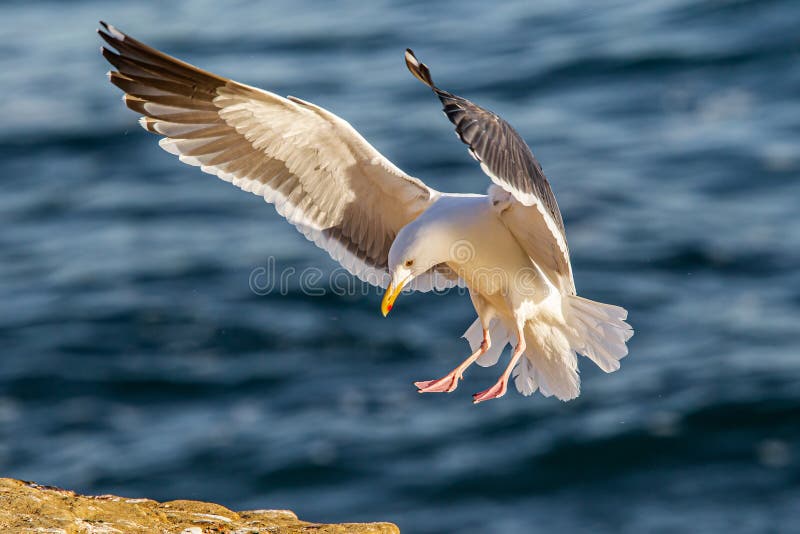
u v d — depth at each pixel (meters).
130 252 22.23
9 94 32.75
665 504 15.11
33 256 22.47
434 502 15.27
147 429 16.81
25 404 17.44
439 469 15.80
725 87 29.34
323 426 16.66
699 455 15.99
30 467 15.95
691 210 22.56
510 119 28.72
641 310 19.16
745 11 33.88
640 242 21.27
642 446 16.09
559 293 7.23
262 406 17.27
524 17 37.50
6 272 21.75
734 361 17.67
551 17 37.16
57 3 44.56
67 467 15.95
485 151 5.26
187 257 21.80
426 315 19.08
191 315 19.64
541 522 14.87
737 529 14.52
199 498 15.31
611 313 7.28
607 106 29.11
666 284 19.86
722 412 16.62
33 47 38.22
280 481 15.66
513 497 15.35
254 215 23.91
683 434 16.33
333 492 15.44
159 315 19.70
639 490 15.40
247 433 16.62
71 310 20.03
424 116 28.61
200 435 16.61
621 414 16.83
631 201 23.09
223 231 23.06
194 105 6.46
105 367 18.31
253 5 43.06
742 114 27.58
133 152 28.08
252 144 6.75
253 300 19.97
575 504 15.23
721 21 33.56
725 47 31.70
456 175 24.69
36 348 18.88
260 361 18.28
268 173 6.95
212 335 19.05
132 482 15.64
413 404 17.16
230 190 25.47
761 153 25.05
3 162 27.62
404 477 15.68
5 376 18.09
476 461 15.97
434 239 6.68
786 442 15.92
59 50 37.56
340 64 34.34
